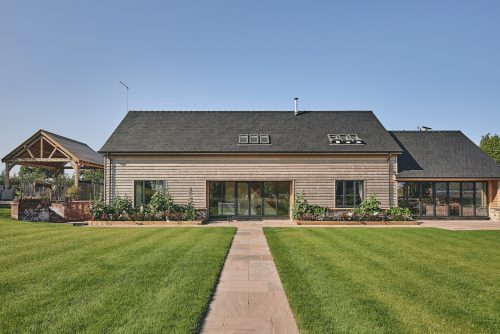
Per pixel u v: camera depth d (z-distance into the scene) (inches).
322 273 267.3
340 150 683.4
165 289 224.8
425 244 399.5
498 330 171.6
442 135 813.2
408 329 170.6
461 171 713.6
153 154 681.0
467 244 402.9
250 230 531.5
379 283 242.5
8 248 355.9
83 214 713.6
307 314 186.9
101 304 198.1
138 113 796.0
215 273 264.2
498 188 716.0
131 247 366.3
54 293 216.2
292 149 685.3
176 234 468.8
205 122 768.9
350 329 169.5
